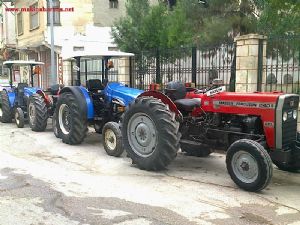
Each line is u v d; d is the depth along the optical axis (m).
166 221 4.35
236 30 13.27
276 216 4.56
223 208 4.78
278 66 9.18
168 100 6.38
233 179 5.55
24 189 5.39
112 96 8.30
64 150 8.07
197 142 6.45
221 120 6.18
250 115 5.79
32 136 9.69
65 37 20.81
